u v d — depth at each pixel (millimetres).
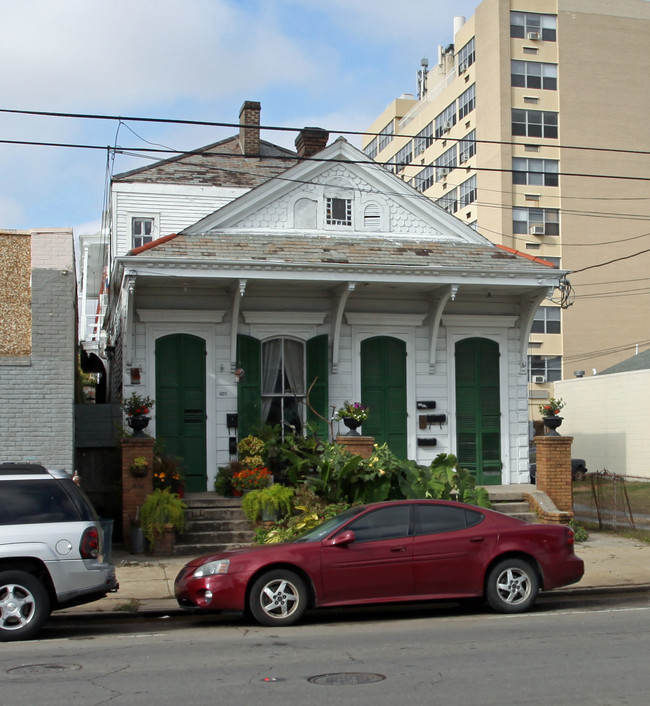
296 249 18781
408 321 19859
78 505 10500
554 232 51406
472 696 7125
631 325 52500
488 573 11391
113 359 23203
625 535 18641
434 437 19859
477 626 10469
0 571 10062
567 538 11734
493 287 19125
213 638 10047
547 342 51500
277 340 19344
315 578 10859
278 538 15461
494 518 11617
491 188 51344
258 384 18969
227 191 22875
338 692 7312
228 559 10922
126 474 16562
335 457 16484
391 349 19844
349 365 19562
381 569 11000
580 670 7988
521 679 7672
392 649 9094
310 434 19078
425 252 19578
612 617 11000
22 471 10625
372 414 19609
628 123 52719
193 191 22688
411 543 11156
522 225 50906
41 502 10359
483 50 52625
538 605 12258
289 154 26172
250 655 8914
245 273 17547
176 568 14930
